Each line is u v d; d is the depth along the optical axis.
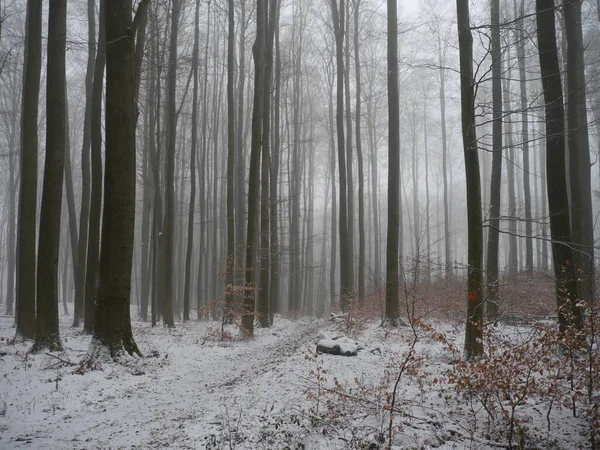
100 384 8.67
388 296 15.13
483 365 5.75
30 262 13.52
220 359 12.41
